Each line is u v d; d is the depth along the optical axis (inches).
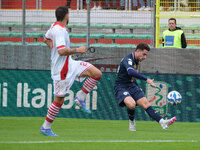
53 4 2044.8
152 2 1567.4
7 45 1456.7
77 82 1359.5
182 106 1321.4
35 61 1451.8
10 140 772.6
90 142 752.3
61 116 1374.3
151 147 709.3
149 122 1300.4
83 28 1955.0
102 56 1422.2
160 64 1398.9
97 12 1822.1
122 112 1350.9
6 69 1396.4
